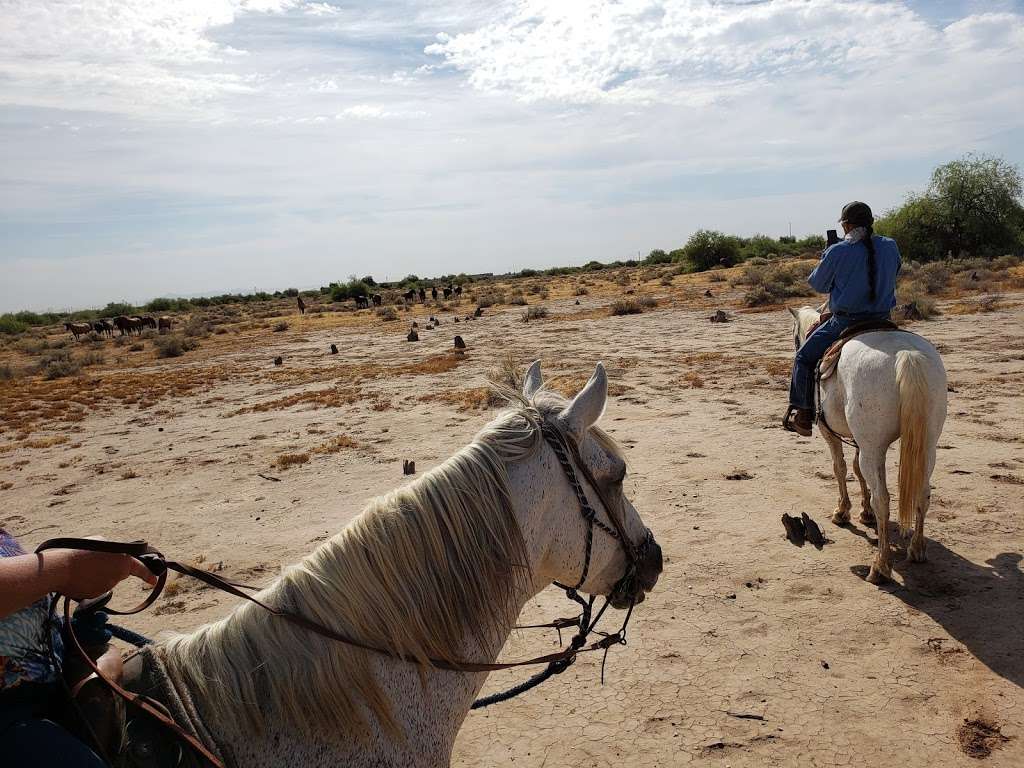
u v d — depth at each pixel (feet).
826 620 15.48
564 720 12.92
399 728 6.40
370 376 60.49
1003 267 104.73
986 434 27.81
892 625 15.03
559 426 7.57
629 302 96.43
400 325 117.50
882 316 18.51
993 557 17.49
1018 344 46.65
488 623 7.03
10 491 33.81
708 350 57.41
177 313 270.26
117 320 162.71
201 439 41.86
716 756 11.64
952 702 12.48
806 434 20.04
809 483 24.32
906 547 18.58
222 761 5.82
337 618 6.36
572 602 17.62
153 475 34.12
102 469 36.32
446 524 6.75
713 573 18.13
